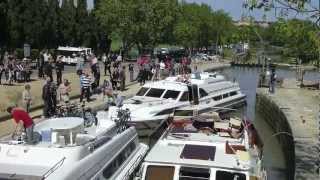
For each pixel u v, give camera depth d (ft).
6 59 151.33
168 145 51.88
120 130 56.03
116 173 49.60
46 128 46.26
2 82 116.88
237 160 46.88
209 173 44.91
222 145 51.98
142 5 234.38
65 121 47.93
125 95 114.21
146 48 253.65
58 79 117.29
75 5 309.83
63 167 39.52
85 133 49.34
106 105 99.09
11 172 38.93
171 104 91.09
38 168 39.70
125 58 240.73
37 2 238.27
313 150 65.72
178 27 301.22
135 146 58.80
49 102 81.25
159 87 96.43
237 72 277.03
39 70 131.34
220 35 398.01
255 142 61.21
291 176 67.00
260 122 119.65
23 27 229.86
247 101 151.33
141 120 83.15
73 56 194.70
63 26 261.65
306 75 199.93
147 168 45.91
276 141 95.71
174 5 250.78
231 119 65.87
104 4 244.63
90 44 275.80
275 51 220.23
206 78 112.06
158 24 239.50
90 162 43.14
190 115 76.13
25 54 159.94
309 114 94.43
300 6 50.08
